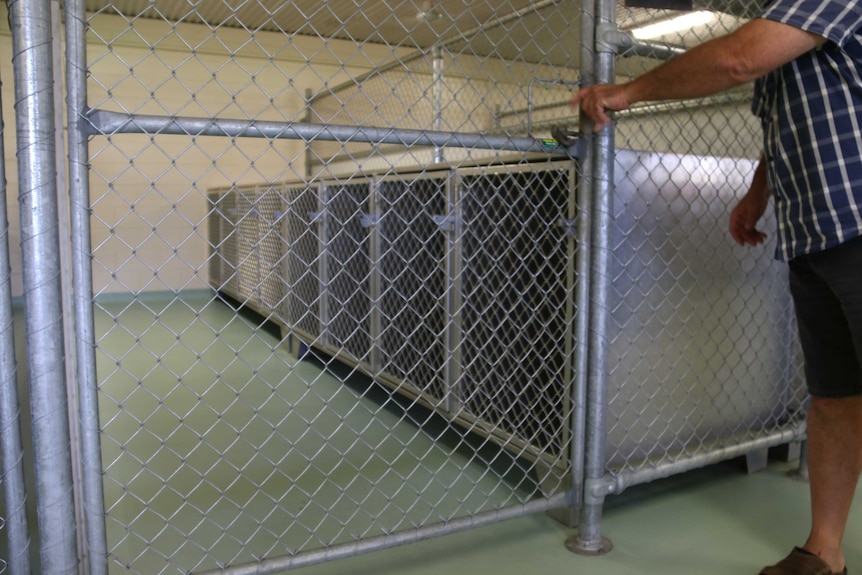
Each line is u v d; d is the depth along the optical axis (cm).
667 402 215
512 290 227
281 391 337
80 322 126
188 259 698
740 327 230
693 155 213
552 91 479
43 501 125
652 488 224
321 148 561
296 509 204
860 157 133
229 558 173
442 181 254
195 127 133
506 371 230
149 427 279
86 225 125
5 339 121
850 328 143
